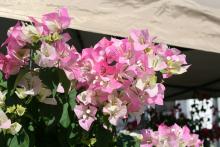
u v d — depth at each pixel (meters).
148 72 1.22
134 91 1.23
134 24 1.67
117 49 1.24
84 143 1.23
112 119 1.20
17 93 1.16
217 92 4.48
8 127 1.11
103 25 1.64
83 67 1.22
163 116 4.04
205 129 4.14
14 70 1.19
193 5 1.76
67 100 1.21
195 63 3.16
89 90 1.20
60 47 1.17
